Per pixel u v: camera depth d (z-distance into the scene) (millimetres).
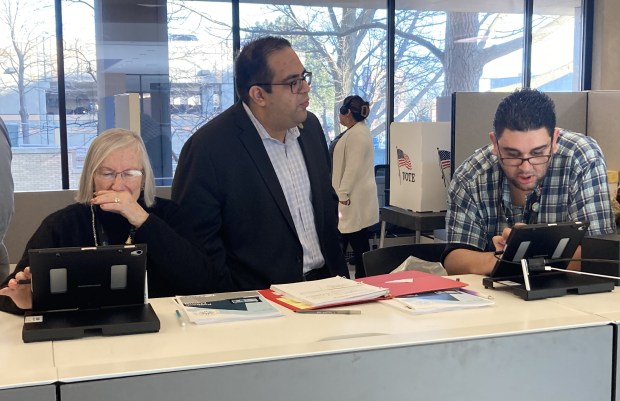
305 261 2221
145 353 1247
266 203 2104
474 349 1354
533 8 7027
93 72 6230
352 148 4785
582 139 2105
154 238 1792
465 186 2182
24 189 6152
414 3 6762
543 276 1818
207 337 1354
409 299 1636
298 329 1413
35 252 1383
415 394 1319
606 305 1604
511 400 1395
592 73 7164
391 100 6844
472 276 1970
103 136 1858
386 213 3973
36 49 6031
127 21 6262
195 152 2088
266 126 2180
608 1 6945
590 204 2033
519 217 2158
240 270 2104
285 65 2078
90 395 1128
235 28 6477
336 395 1267
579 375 1444
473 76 7023
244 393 1211
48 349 1276
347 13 6672
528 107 1910
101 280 1450
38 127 6133
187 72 6473
